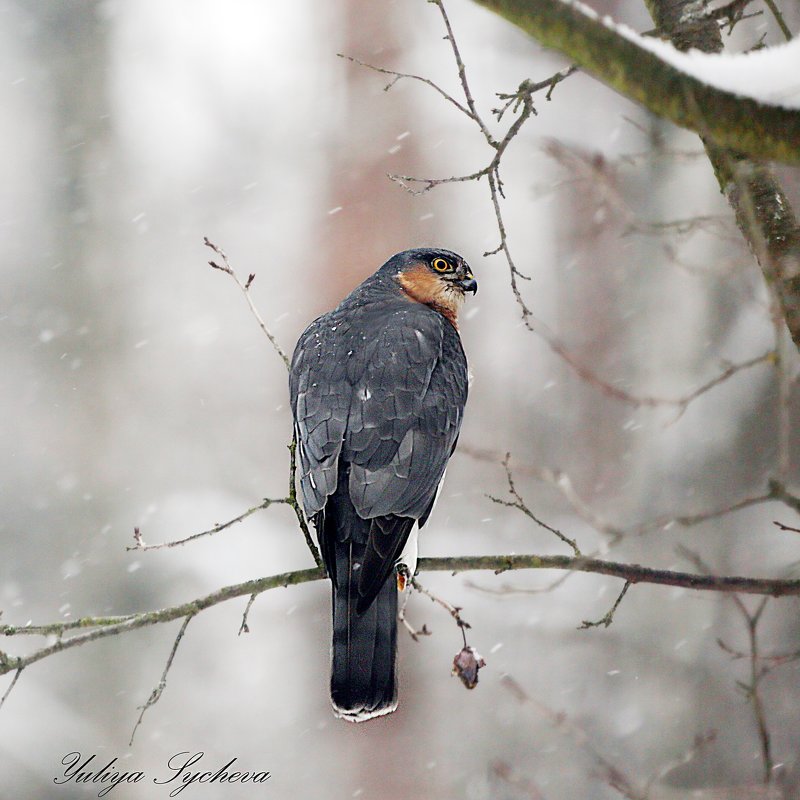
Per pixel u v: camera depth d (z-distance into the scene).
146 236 15.02
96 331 14.00
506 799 13.20
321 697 15.41
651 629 12.40
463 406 7.78
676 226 9.74
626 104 13.38
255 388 17.31
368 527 6.89
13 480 13.53
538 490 16.53
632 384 13.32
